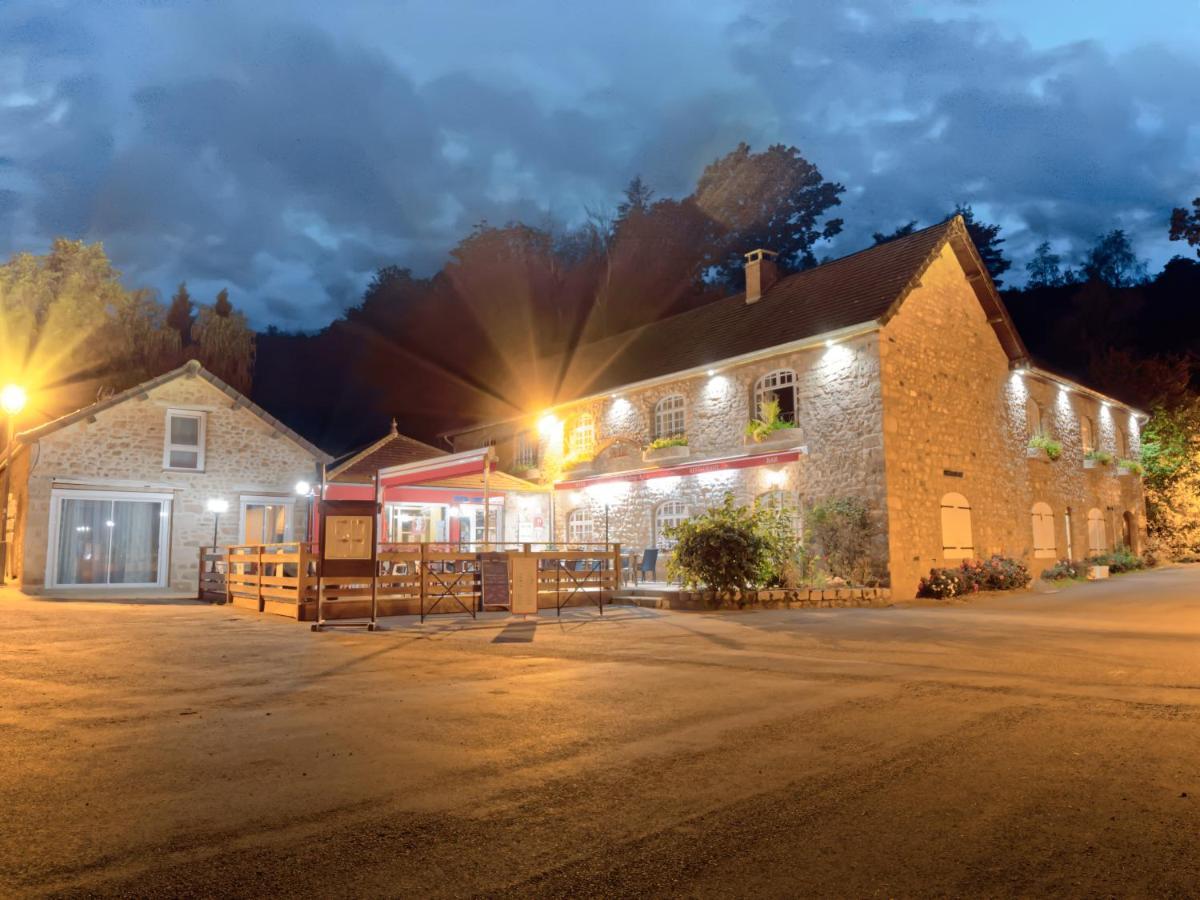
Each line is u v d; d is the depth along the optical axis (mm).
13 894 3166
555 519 26250
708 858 3566
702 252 45688
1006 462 22594
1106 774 4801
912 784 4602
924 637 11312
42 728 5863
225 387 21969
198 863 3482
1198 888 3268
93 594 19297
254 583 15289
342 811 4141
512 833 3850
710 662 9023
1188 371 38656
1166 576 23812
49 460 19781
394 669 8500
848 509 18641
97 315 30453
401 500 21906
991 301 22328
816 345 19781
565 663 8938
